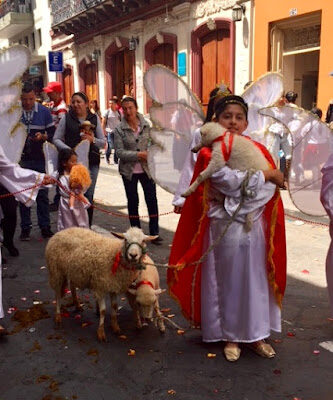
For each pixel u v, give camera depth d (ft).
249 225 10.72
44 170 22.26
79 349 12.11
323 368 11.12
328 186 11.96
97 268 12.06
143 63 58.23
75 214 19.04
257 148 10.78
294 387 10.35
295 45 39.81
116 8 61.00
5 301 15.24
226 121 11.07
